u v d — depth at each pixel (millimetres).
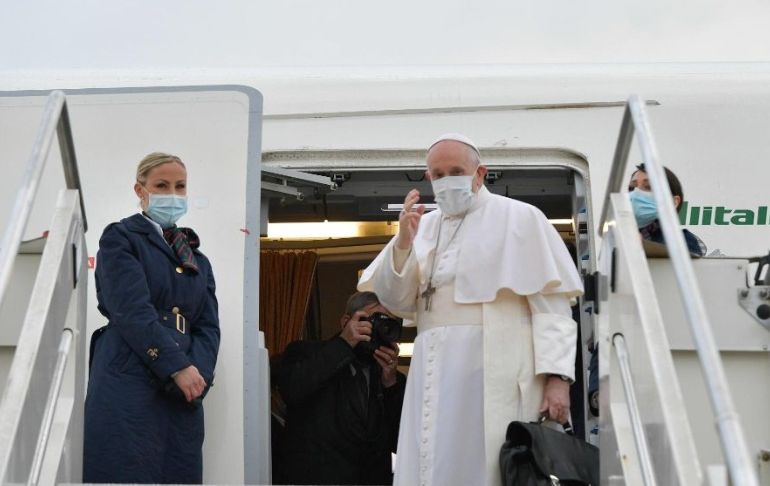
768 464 4859
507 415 4887
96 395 5012
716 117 6898
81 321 4715
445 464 4902
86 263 4863
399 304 5207
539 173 6918
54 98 4324
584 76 7059
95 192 6305
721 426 2920
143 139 6383
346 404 6152
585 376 6238
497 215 5156
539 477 4559
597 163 6809
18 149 6371
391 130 6891
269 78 7113
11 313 4797
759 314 4934
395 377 6301
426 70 7125
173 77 7203
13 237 3869
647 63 7176
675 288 4859
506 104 6926
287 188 6738
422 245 5230
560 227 7512
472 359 4996
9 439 3729
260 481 5879
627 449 4023
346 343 6141
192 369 5035
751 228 6746
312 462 6109
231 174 6297
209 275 5484
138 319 5016
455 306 5070
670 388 3615
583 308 6293
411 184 7016
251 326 6031
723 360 4969
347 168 6859
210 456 5812
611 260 4312
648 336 3756
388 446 6223
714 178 6797
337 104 6949
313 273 7977
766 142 6863
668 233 3443
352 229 7824
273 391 6809
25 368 3906
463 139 5172
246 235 6203
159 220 5406
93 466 4934
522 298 5055
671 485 3508
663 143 6848
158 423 5008
